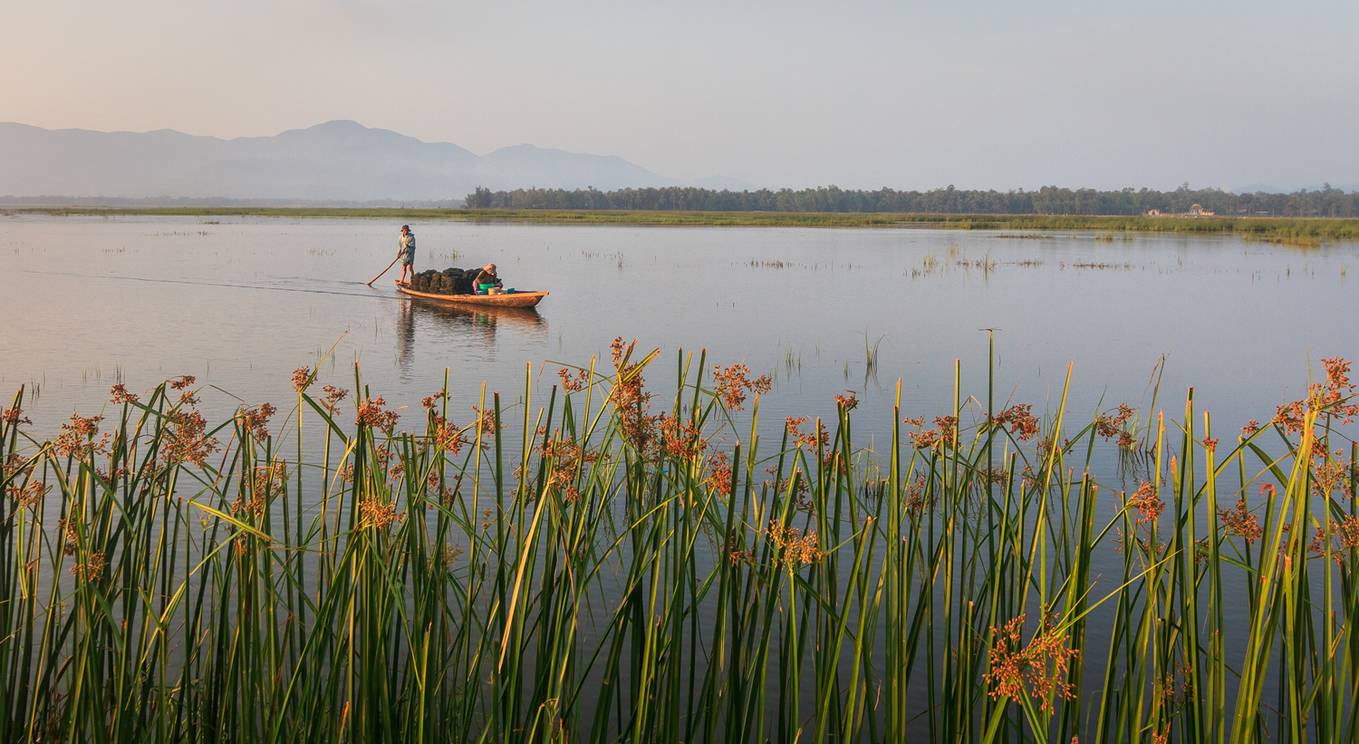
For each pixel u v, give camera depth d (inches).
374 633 192.7
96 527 221.8
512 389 729.0
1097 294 1502.2
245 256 2116.1
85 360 836.6
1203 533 422.0
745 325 1130.7
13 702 214.1
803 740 274.2
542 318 1184.8
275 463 228.8
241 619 202.7
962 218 5629.9
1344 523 189.2
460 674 267.1
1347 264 2150.6
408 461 201.3
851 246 2832.2
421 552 210.8
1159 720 197.9
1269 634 181.5
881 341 1016.2
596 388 703.1
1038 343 1010.1
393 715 206.4
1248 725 183.0
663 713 207.9
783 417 647.1
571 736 200.8
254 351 903.1
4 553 216.2
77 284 1454.2
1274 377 832.3
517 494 217.9
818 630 215.5
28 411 635.5
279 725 194.2
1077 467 533.0
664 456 209.3
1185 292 1536.7
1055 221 5290.4
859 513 438.6
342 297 1359.5
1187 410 192.4
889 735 201.8
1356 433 614.2
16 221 3875.5
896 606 197.8
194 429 220.2
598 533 377.1
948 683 207.0
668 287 1583.4
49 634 213.9
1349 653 196.1
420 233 3435.0
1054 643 175.8
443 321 1140.5
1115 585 373.7
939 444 221.8
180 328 1037.8
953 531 207.8
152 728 221.8
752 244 2918.3
